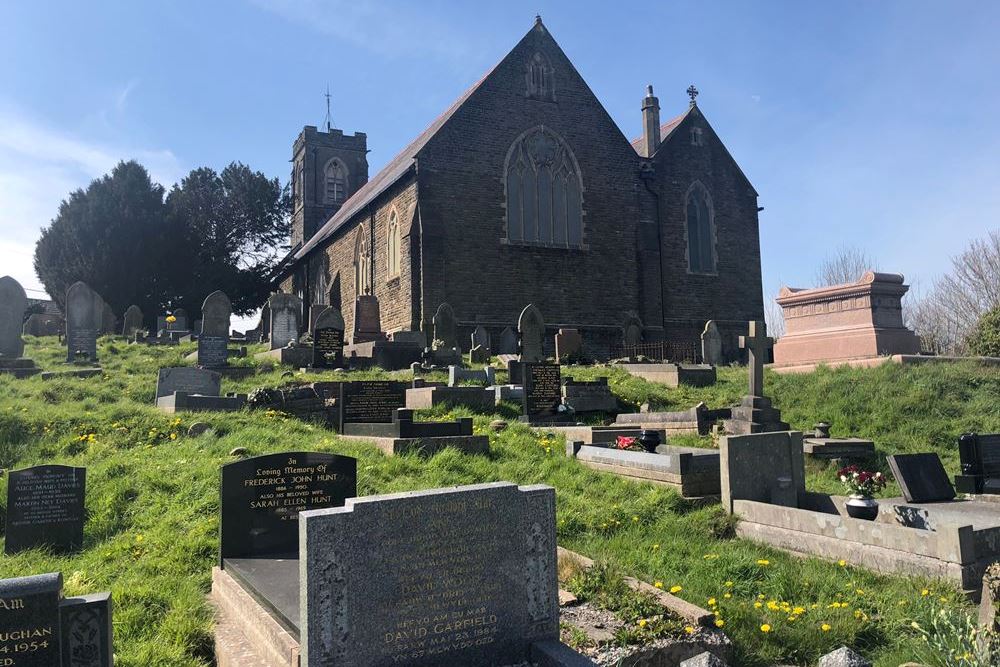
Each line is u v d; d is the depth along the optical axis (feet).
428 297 97.76
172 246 150.92
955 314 161.48
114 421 39.81
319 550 13.55
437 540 14.62
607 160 112.98
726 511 29.12
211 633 18.26
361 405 44.83
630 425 47.91
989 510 29.17
